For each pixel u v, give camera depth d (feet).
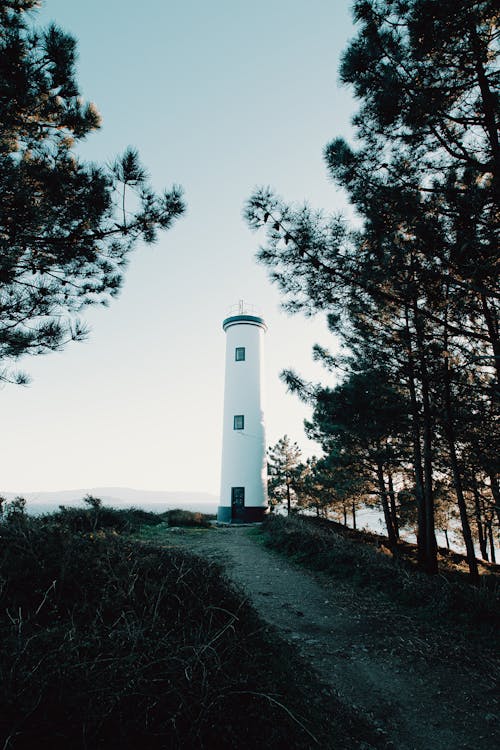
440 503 62.69
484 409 29.81
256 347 96.73
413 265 23.35
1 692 9.18
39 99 24.43
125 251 27.14
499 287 21.75
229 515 84.69
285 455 101.24
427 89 21.93
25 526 21.04
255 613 21.94
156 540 46.78
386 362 36.58
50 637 11.93
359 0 21.81
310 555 42.04
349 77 22.68
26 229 23.16
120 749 9.37
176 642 13.14
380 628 24.72
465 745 14.57
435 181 23.67
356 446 52.34
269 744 11.43
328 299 26.68
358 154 23.75
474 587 27.86
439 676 19.26
